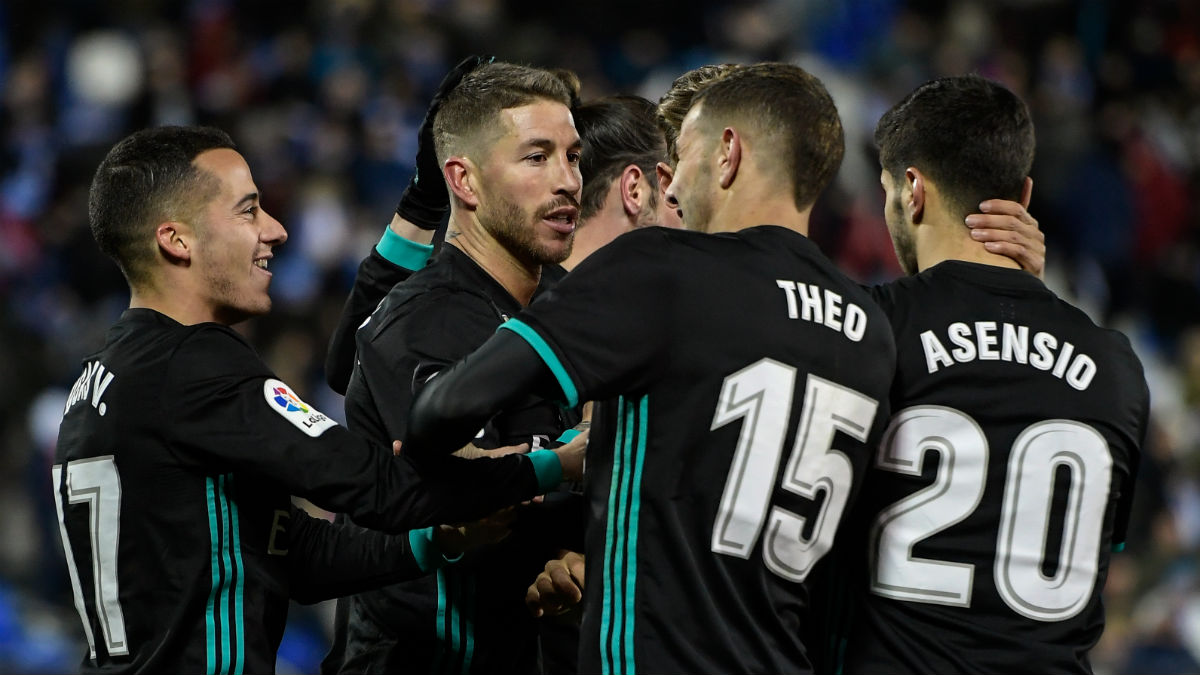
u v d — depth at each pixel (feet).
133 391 35.12
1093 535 34.78
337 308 110.22
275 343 106.32
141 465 34.88
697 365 32.30
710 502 32.19
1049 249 141.18
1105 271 141.69
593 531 33.19
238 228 37.19
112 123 136.46
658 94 146.41
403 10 144.36
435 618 39.09
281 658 85.71
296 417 34.91
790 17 159.53
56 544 98.02
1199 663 87.71
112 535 35.09
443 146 39.96
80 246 121.80
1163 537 100.63
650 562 32.22
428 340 37.58
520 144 38.83
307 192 123.54
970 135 35.81
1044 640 34.06
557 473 35.60
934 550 34.17
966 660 33.81
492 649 39.55
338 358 44.16
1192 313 140.77
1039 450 34.22
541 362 31.83
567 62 146.72
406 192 43.04
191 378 34.91
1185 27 167.94
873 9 160.04
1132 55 161.89
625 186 44.65
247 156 127.34
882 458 34.65
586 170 44.80
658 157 44.83
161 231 36.65
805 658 33.40
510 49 146.41
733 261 33.09
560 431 39.01
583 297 32.12
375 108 135.64
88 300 120.67
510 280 40.01
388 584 37.35
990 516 34.09
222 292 37.24
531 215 38.93
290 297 112.98
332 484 34.30
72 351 113.70
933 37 158.61
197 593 34.71
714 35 160.56
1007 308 35.19
